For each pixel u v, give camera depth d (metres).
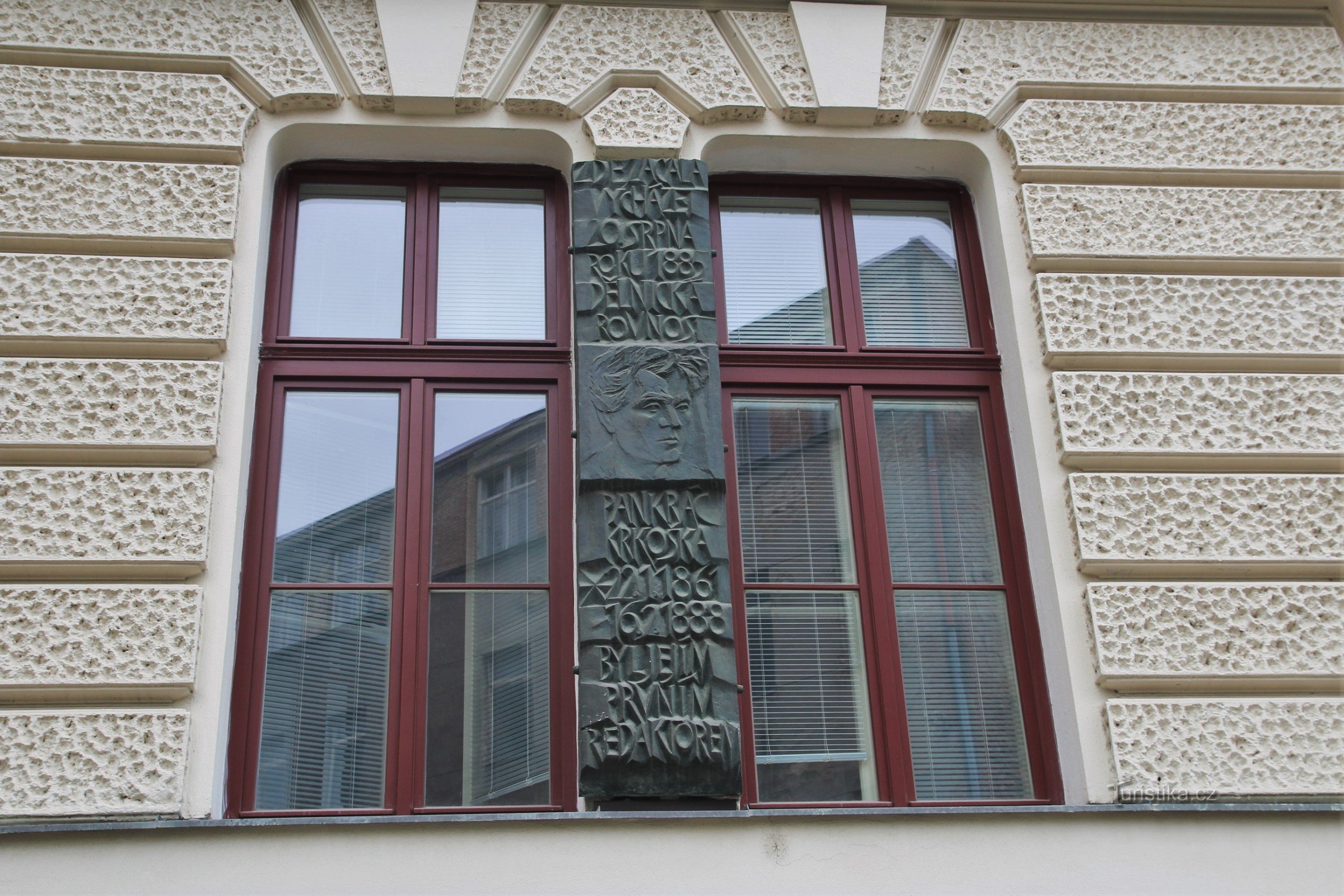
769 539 5.07
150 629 4.42
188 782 4.27
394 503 4.97
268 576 4.77
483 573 4.90
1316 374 5.21
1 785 4.17
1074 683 4.67
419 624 4.76
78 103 5.22
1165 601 4.76
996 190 5.56
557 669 4.74
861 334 5.47
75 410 4.71
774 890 4.14
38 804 4.16
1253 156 5.61
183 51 5.36
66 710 4.30
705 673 4.54
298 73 5.43
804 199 5.76
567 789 4.56
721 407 5.16
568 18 5.66
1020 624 4.96
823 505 5.15
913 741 4.79
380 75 5.46
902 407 5.34
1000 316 5.45
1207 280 5.33
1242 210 5.49
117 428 4.69
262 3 5.51
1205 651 4.69
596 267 5.21
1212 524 4.89
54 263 4.93
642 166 5.40
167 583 4.53
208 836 4.08
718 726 4.46
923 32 5.80
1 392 4.70
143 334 4.86
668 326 5.12
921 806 4.62
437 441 5.07
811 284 5.60
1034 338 5.26
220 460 4.75
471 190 5.62
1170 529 4.88
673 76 5.59
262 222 5.27
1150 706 4.60
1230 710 4.61
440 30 5.55
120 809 4.18
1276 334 5.26
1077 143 5.59
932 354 5.41
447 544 4.92
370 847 4.10
